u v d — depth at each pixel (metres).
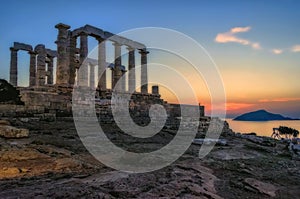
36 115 23.19
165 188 8.59
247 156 17.69
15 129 15.77
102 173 10.48
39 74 35.84
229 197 9.16
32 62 42.03
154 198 7.61
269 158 17.59
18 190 7.75
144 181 9.28
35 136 17.02
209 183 10.45
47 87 29.80
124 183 8.86
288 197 9.73
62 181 9.05
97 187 8.22
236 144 23.12
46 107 25.25
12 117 21.55
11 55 39.84
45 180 9.17
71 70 37.31
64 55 33.22
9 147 12.94
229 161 15.48
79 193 7.40
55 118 24.08
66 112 26.59
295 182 11.88
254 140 26.58
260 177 12.37
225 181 11.23
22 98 24.55
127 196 7.67
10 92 24.34
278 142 27.81
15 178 9.42
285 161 16.86
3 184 8.59
